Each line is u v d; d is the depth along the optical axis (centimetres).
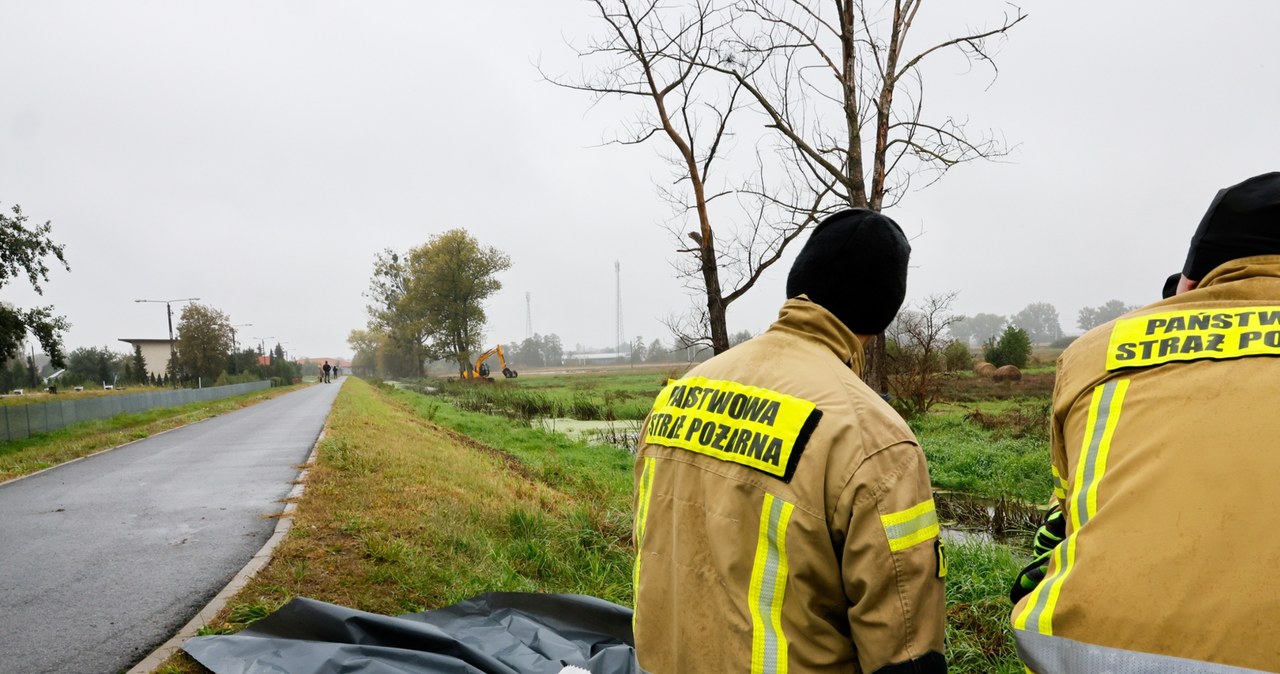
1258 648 116
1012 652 423
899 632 139
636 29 902
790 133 909
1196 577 123
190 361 6188
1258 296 146
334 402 3200
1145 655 123
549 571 598
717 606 150
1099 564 133
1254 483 125
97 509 884
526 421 2288
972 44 966
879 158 943
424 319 6562
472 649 362
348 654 354
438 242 6131
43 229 2116
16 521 834
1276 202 149
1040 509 884
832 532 145
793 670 142
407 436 1590
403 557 549
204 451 1486
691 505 160
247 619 432
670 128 892
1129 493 136
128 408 2828
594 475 1173
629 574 600
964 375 3716
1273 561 119
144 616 487
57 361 2184
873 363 973
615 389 4266
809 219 945
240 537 689
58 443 1811
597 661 351
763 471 149
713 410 164
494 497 841
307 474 1004
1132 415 145
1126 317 160
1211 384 138
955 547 593
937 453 1269
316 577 512
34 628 471
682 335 988
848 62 927
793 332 168
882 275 166
